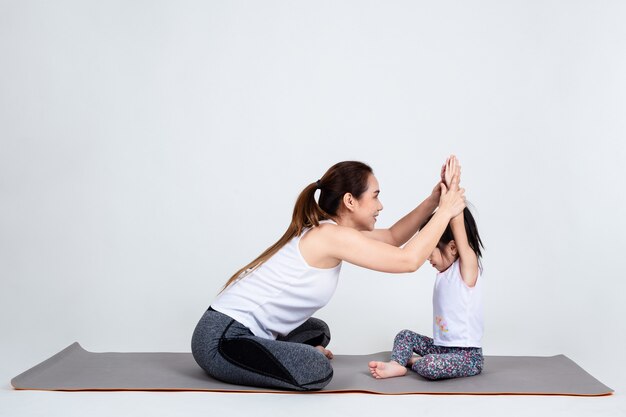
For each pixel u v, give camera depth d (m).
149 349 3.71
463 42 4.91
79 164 4.75
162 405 2.54
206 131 4.86
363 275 4.66
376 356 3.54
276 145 4.88
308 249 2.87
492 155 4.82
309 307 2.97
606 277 4.56
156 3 4.89
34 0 4.84
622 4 4.83
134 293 4.44
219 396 2.66
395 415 2.44
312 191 3.00
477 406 2.56
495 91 4.86
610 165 4.77
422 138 4.88
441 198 2.98
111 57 4.85
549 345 3.81
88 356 3.43
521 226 4.73
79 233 4.68
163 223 4.74
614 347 3.77
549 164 4.79
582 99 4.81
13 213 4.67
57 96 4.79
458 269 3.11
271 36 4.94
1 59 4.81
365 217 2.97
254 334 2.91
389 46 4.94
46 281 4.50
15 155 4.73
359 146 4.88
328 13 4.96
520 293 4.44
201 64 4.89
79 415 2.41
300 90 4.91
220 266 4.63
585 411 2.51
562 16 4.85
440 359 2.95
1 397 2.65
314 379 2.70
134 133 4.81
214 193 4.80
